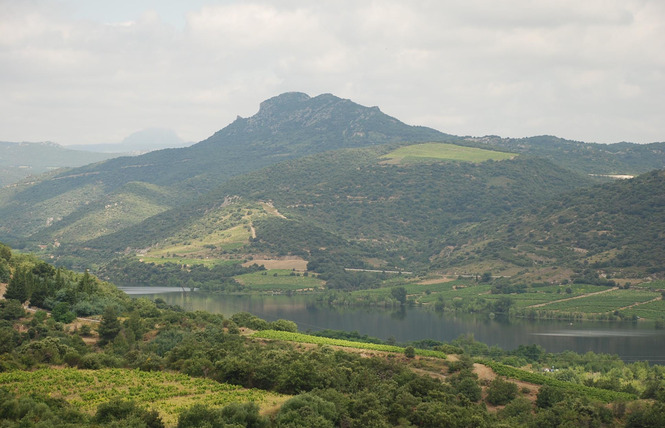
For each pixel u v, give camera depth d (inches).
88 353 7185.0
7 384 5885.8
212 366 6830.7
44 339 7121.1
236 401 5821.9
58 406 5329.7
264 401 5895.7
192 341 7869.1
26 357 6643.7
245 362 6599.4
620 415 6437.0
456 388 6884.8
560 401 6456.7
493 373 7780.5
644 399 7106.3
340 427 5457.7
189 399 5905.5
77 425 4771.2
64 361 6909.5
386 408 5634.8
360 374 6619.1
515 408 6387.8
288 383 6250.0
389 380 6707.7
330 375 6427.2
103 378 6368.1
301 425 5007.4
